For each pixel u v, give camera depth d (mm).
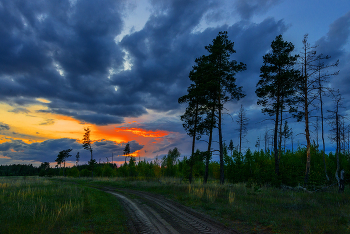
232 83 23328
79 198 13281
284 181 20641
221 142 23031
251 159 27391
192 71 26500
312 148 29016
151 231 7047
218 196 14641
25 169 146625
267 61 22984
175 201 13422
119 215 9352
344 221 7695
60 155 84250
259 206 10914
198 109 25641
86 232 6836
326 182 21281
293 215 8984
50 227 7020
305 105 20328
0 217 8016
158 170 42562
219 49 23859
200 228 7398
